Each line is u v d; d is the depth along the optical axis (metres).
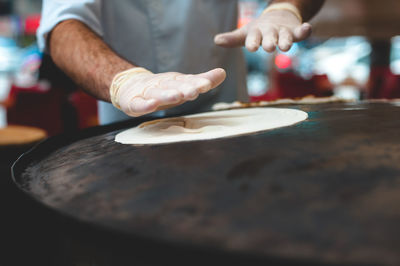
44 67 1.24
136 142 0.68
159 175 0.55
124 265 0.43
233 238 0.38
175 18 1.16
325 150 0.56
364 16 2.51
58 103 2.57
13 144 1.44
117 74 0.79
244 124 0.72
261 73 5.95
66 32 0.93
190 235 0.40
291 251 0.35
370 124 0.64
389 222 0.37
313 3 1.06
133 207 0.48
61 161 0.67
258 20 0.94
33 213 0.58
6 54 5.74
